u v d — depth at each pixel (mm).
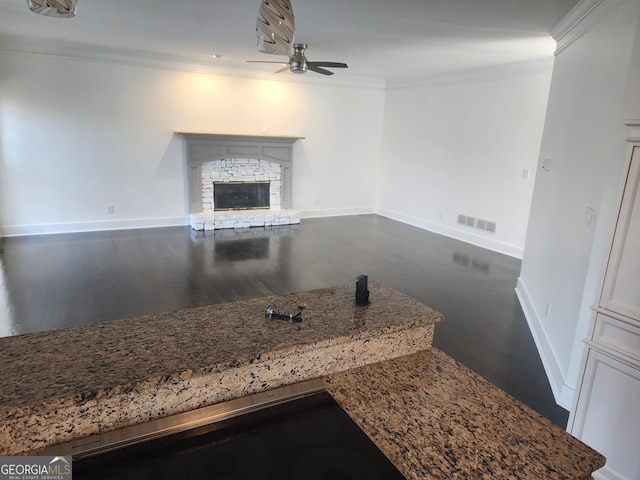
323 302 1519
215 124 6906
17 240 5781
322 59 5941
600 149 2539
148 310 3775
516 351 3307
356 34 4383
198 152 6746
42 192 5984
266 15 1910
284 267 5117
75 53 5723
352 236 6844
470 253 6059
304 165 7891
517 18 3627
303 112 7605
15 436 887
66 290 4160
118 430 982
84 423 950
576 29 3283
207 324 1306
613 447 1889
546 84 5312
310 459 940
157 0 3486
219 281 4555
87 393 932
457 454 956
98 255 5309
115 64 6012
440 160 7086
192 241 6125
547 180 3764
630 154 1697
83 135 6039
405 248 6227
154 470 906
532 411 1121
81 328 1255
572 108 3221
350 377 1253
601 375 1893
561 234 3143
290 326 1306
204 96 6719
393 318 1394
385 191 8516
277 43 1988
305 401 1148
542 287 3557
